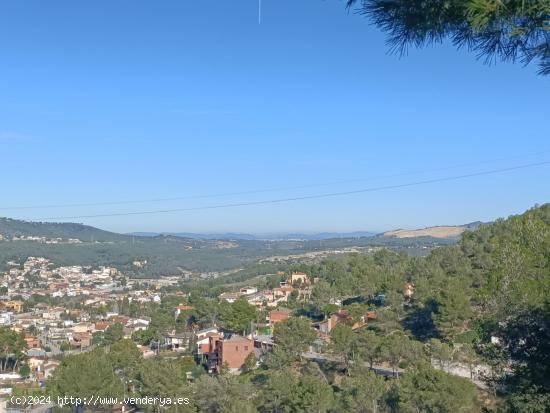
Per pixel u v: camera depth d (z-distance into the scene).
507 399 10.94
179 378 25.50
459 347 28.05
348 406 21.42
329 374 31.61
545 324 10.15
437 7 4.33
